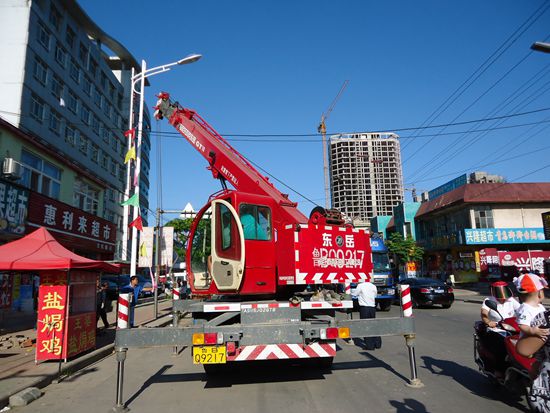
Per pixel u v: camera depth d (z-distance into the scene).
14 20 25.00
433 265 38.38
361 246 6.73
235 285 6.09
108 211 39.00
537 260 29.39
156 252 16.56
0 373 6.71
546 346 3.34
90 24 37.25
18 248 8.16
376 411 4.68
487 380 5.91
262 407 4.92
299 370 6.85
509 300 5.39
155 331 5.25
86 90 34.31
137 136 17.69
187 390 5.83
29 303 17.41
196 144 9.19
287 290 6.72
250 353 5.45
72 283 7.95
